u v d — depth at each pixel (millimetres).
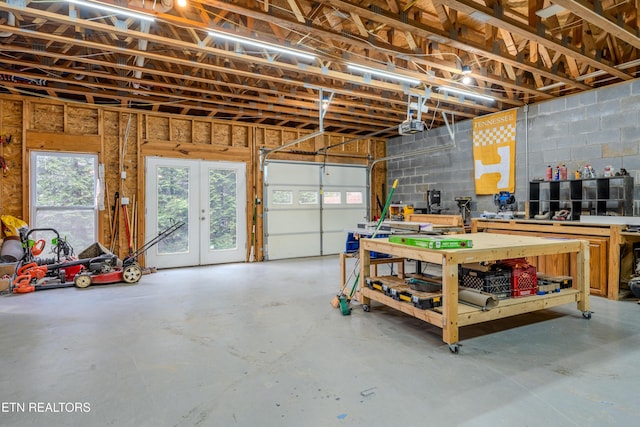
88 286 5074
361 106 6355
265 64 4289
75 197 6035
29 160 5652
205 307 4020
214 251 7184
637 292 4086
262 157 7637
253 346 2873
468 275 3369
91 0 2883
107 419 1887
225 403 2033
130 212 6402
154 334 3150
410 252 3131
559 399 2051
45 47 4086
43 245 5250
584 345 2857
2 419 1884
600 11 3182
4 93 5496
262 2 3205
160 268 6652
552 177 5520
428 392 2137
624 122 4906
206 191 7098
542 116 5887
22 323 3447
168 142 6730
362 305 3936
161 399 2082
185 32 3986
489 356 2658
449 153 7609
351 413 1922
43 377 2355
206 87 5586
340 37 3602
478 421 1842
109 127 6305
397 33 4355
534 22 3518
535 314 3713
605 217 4547
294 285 5172
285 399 2070
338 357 2654
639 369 2428
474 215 7051
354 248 4578
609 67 4395
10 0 2975
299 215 8109
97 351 2777
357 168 8898
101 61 4340
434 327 3324
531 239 3582
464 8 3055
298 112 6738
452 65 4410
